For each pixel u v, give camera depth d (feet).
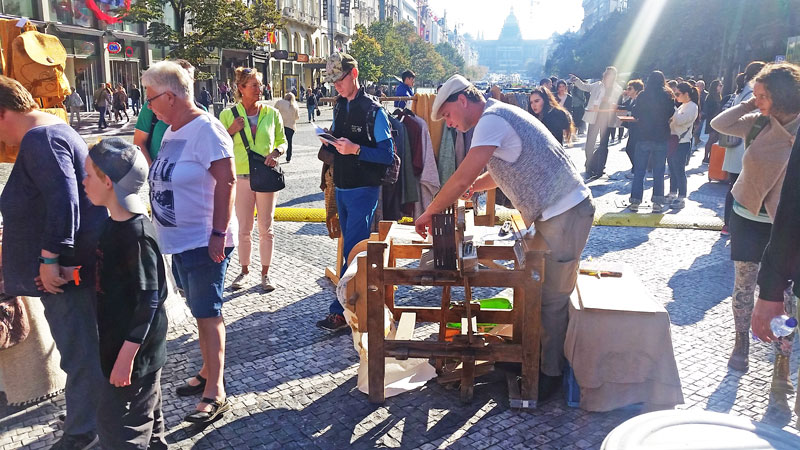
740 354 11.94
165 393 11.37
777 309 7.17
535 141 10.25
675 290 16.60
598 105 35.91
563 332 10.93
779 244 7.02
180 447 9.61
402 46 230.89
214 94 134.92
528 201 10.49
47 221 8.60
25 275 9.13
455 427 10.13
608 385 10.45
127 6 97.86
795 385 10.93
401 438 9.80
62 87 15.26
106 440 8.10
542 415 10.51
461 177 10.13
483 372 11.68
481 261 14.25
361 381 11.48
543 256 10.02
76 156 8.99
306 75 197.98
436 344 10.57
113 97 83.82
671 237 22.33
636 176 26.71
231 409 10.72
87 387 9.39
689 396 11.02
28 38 14.62
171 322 14.52
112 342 7.70
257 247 21.45
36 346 10.95
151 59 112.88
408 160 17.85
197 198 9.93
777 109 10.28
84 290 9.27
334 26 226.99
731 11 121.49
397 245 12.54
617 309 10.18
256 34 95.04
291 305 15.85
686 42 140.26
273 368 12.34
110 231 7.64
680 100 27.27
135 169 7.53
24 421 10.48
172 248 10.01
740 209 11.44
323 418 10.43
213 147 9.87
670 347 10.23
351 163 13.65
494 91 28.99
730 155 21.57
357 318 11.71
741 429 5.39
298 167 40.63
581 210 10.44
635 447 5.12
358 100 13.69
